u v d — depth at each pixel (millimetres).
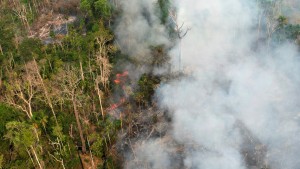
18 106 32594
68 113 35375
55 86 36531
